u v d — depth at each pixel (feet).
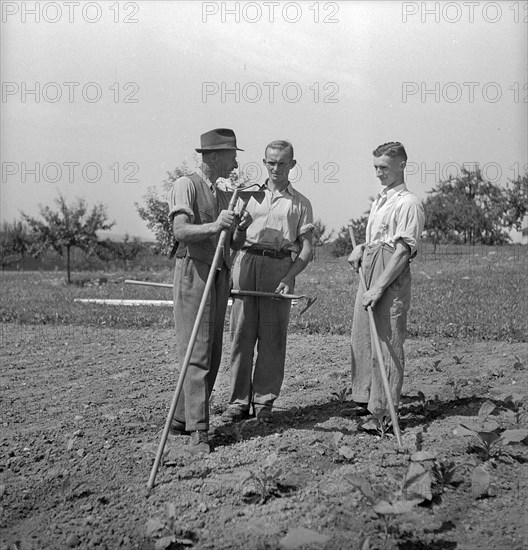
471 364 25.75
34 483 15.74
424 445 16.03
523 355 27.12
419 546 12.10
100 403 22.35
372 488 13.58
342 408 19.97
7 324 43.16
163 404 21.81
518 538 12.32
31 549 12.92
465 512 13.23
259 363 19.62
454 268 59.72
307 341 32.86
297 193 19.69
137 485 15.08
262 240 19.34
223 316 17.95
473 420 17.80
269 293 18.66
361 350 18.74
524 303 41.14
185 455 16.40
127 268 99.55
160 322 41.11
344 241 85.97
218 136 17.66
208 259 17.37
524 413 18.42
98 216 83.66
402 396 20.18
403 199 17.62
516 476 14.64
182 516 13.47
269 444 16.53
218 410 20.98
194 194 17.49
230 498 13.97
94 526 13.66
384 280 17.47
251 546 12.22
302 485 14.33
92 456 16.76
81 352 32.24
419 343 30.86
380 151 17.83
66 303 53.67
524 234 69.87
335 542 12.09
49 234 82.53
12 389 24.88
